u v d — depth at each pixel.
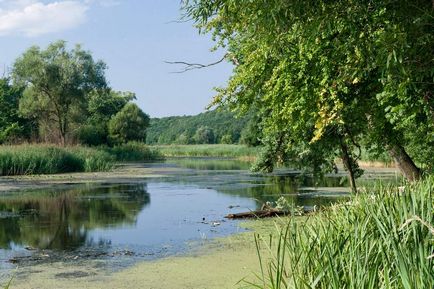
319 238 5.42
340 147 14.62
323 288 4.52
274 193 23.30
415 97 7.27
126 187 27.72
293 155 17.02
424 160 14.13
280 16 5.70
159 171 40.97
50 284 9.12
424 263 3.80
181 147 94.12
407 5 5.84
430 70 6.15
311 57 8.30
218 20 8.41
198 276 9.41
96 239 13.38
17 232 14.45
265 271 9.15
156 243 12.69
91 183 30.16
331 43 8.02
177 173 38.56
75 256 11.34
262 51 8.54
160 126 152.38
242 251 11.30
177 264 10.40
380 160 37.53
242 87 11.38
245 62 10.66
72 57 55.91
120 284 9.05
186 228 14.83
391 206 5.25
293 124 10.76
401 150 12.62
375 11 6.32
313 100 9.56
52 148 39.84
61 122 55.81
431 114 7.53
